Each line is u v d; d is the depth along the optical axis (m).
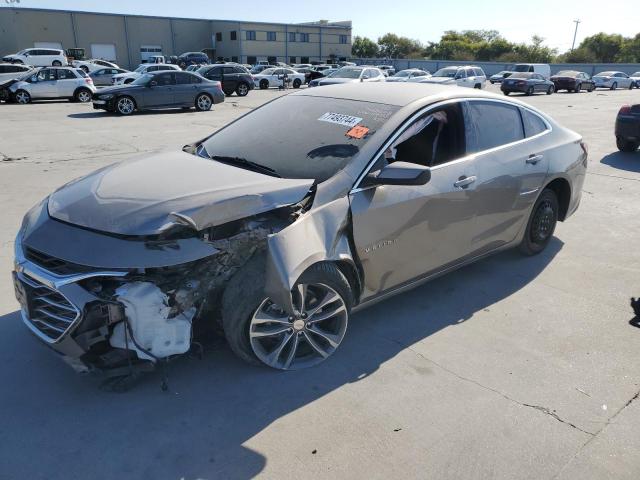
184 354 2.91
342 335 3.20
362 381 3.02
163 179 2.99
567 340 3.53
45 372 3.00
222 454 2.46
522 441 2.59
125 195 2.81
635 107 10.22
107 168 3.40
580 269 4.71
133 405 2.76
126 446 2.49
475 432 2.64
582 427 2.70
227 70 25.67
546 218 4.79
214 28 63.78
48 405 2.74
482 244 4.06
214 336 3.14
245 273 2.77
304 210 2.94
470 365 3.21
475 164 3.76
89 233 2.60
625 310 3.96
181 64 48.12
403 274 3.48
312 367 3.13
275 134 3.63
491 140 3.99
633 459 2.50
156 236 2.54
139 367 2.67
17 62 35.03
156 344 2.66
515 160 4.11
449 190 3.54
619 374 3.16
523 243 4.73
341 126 3.46
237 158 3.46
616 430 2.68
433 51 97.31
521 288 4.29
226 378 2.99
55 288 2.49
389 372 3.11
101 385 2.81
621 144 10.59
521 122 4.35
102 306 2.50
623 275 4.60
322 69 44.53
